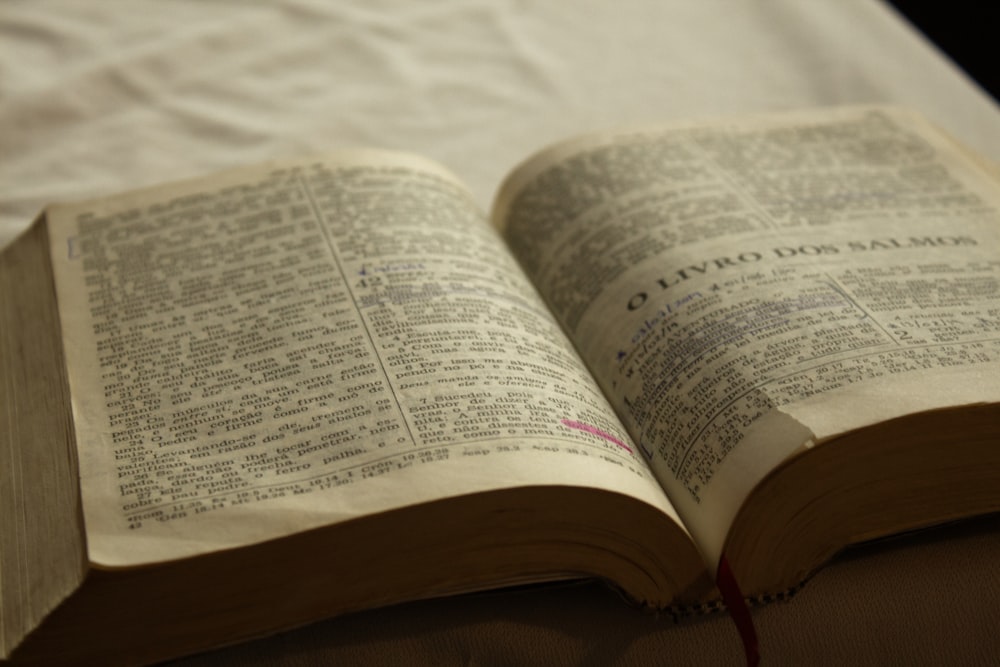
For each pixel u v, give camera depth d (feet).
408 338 0.93
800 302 0.96
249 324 0.96
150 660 0.81
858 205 1.10
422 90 1.55
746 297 0.98
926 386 0.87
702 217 1.08
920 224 1.07
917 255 1.02
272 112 1.49
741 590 0.89
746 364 0.92
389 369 0.91
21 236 1.11
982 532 0.95
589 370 1.02
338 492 0.82
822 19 1.73
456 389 0.89
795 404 0.87
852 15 1.76
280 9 1.72
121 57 1.53
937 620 0.92
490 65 1.63
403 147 1.44
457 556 0.84
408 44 1.67
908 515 0.90
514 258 1.13
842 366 0.89
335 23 1.70
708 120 1.26
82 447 0.86
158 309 0.98
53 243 1.05
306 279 1.00
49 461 0.88
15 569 0.82
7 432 0.93
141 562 0.78
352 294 0.98
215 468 0.84
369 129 1.47
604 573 0.87
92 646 0.80
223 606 0.81
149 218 1.08
